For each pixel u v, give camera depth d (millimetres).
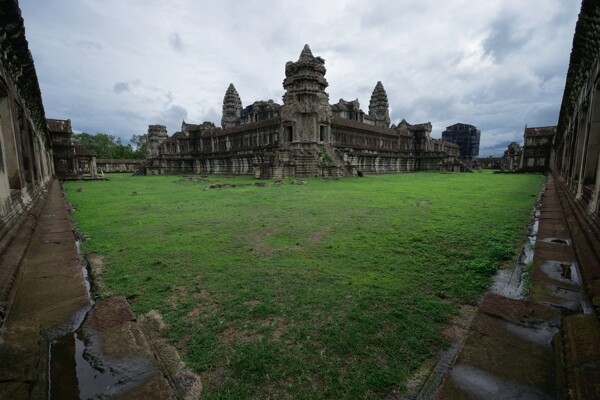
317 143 52062
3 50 10547
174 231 12570
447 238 10648
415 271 7828
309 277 7508
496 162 109812
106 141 112938
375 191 27031
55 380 3691
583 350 3625
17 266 6707
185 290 6945
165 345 4984
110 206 19750
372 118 93125
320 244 10320
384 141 74938
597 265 6035
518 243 10016
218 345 4938
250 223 13945
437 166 78625
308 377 4223
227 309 6043
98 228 13234
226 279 7488
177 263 8680
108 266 8578
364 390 3998
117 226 13617
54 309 5355
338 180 42688
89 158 56219
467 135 154125
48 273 6805
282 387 4059
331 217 15047
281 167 48594
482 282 7074
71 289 6090
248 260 8828
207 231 12477
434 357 4621
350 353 4684
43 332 4664
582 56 13398
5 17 9656
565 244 8406
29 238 8875
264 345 4887
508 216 14141
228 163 67062
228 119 95125
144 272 8055
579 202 10891
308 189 29875
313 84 52312
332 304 6141
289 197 23562
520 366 3742
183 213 16922
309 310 5930
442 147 105812
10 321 4883
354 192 26422
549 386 3410
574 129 17781
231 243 10656
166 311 6039
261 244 10469
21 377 3506
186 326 5480
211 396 3914
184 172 78250
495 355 3947
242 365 4449
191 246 10344
